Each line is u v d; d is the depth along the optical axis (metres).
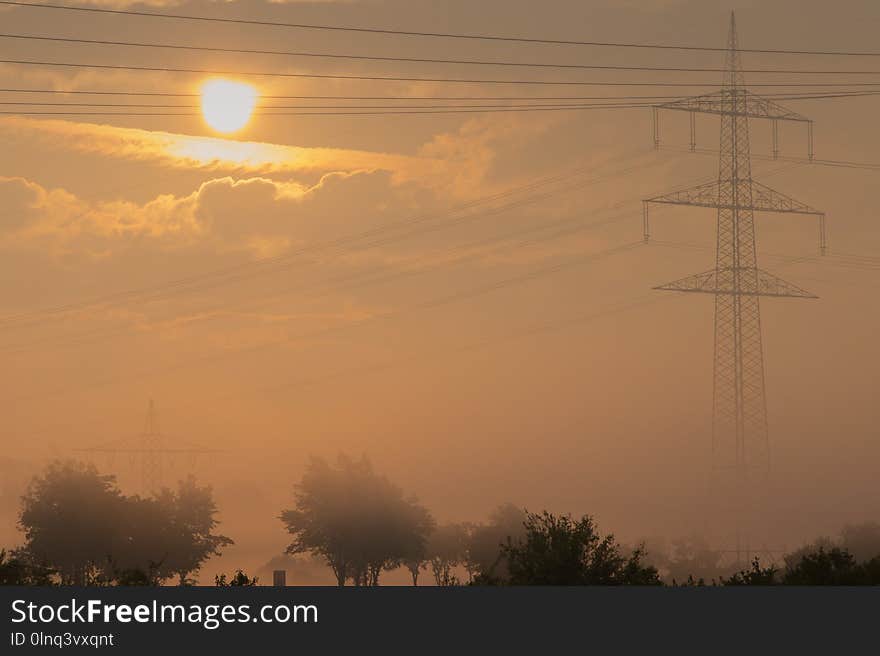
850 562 108.06
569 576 106.38
